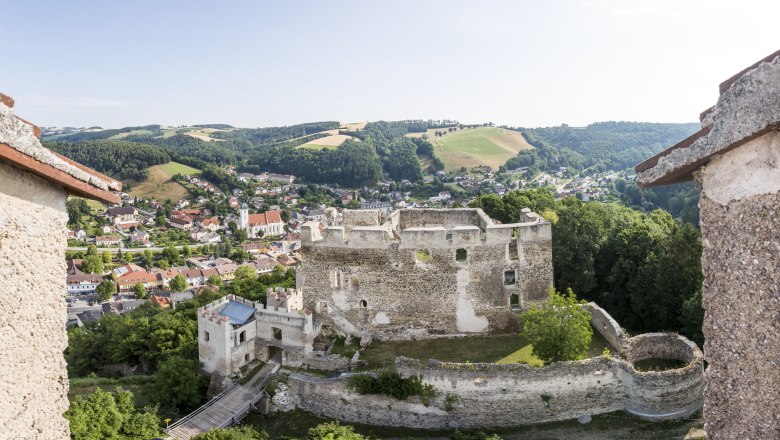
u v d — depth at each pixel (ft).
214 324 142.92
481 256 137.59
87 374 191.83
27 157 34.50
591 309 139.13
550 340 116.98
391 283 140.46
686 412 112.47
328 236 143.54
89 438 108.99
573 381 115.85
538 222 139.44
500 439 106.32
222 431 111.24
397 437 119.14
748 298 34.91
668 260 143.54
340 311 144.56
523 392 116.78
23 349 37.96
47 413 39.99
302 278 147.43
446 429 120.26
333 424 112.88
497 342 135.54
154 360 184.24
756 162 33.63
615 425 112.16
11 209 36.55
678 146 36.37
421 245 138.21
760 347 34.50
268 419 129.70
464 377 118.73
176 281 531.09
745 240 34.76
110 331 220.02
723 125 33.71
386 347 138.21
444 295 138.72
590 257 163.22
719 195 36.04
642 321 153.28
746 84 32.40
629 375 114.01
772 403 34.17
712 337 37.11
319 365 136.98
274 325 144.66
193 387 141.38
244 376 142.10
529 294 139.23
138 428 118.11
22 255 37.52
